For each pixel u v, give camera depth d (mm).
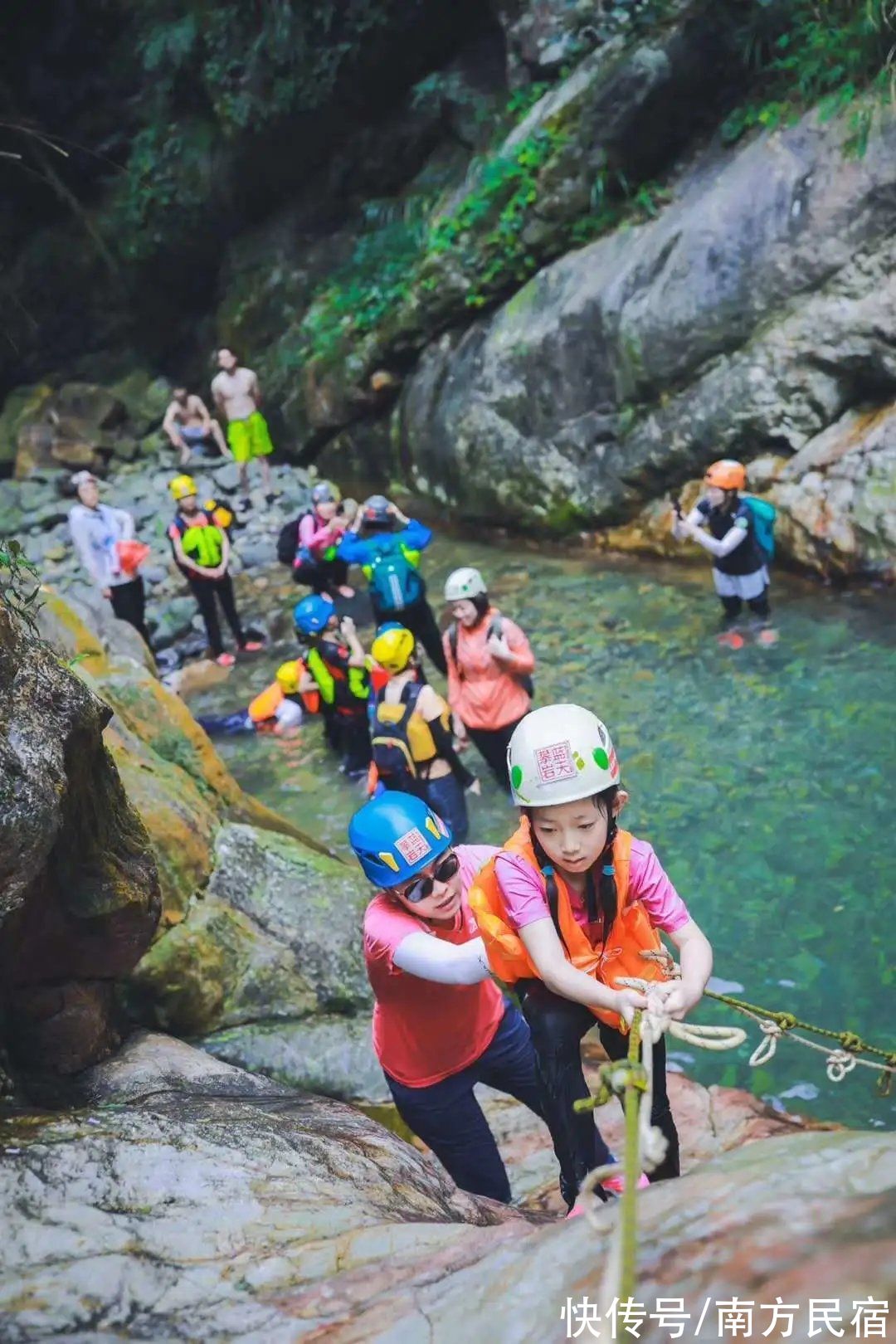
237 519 15125
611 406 12055
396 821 3535
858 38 10633
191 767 6656
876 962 6012
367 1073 5227
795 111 11148
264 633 11695
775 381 10836
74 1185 2936
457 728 7629
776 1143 2098
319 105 16594
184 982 5332
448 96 15453
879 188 10352
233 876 5852
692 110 12055
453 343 14164
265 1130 3402
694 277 11289
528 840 2814
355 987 5629
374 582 9039
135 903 4082
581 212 12719
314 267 17125
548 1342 1820
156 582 13430
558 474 12516
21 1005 4035
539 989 2949
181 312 18969
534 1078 4035
